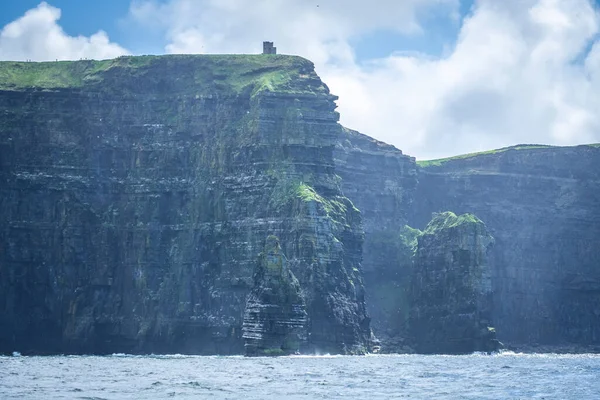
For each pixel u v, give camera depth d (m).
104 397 191.88
